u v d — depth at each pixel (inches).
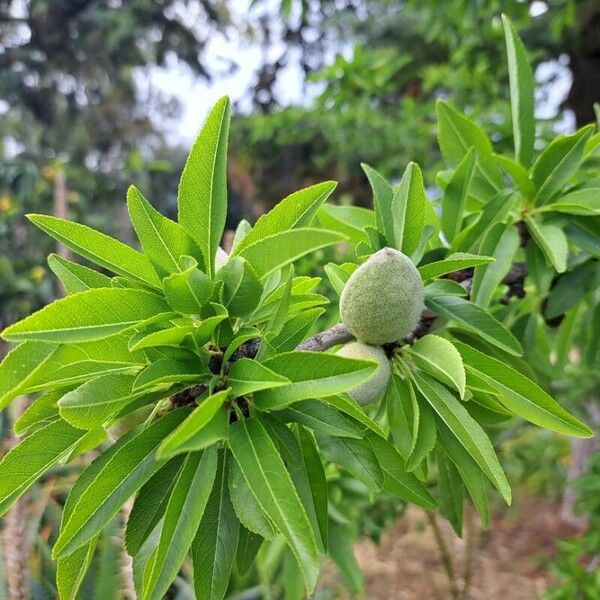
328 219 11.8
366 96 29.3
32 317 6.1
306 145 59.6
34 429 8.0
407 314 8.2
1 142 56.5
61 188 27.5
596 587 23.0
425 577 43.0
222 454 7.5
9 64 65.1
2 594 13.5
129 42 67.7
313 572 5.8
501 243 10.6
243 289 6.9
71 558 7.5
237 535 7.3
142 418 7.7
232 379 6.7
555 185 11.2
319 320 16.5
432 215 11.5
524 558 44.4
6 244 37.4
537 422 8.5
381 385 8.4
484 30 29.2
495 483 7.8
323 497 7.7
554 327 14.6
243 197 67.6
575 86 39.4
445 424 9.2
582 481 22.7
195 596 7.1
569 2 29.7
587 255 11.8
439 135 12.3
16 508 13.8
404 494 8.5
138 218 7.3
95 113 71.6
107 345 6.8
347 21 61.1
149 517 7.3
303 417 7.2
